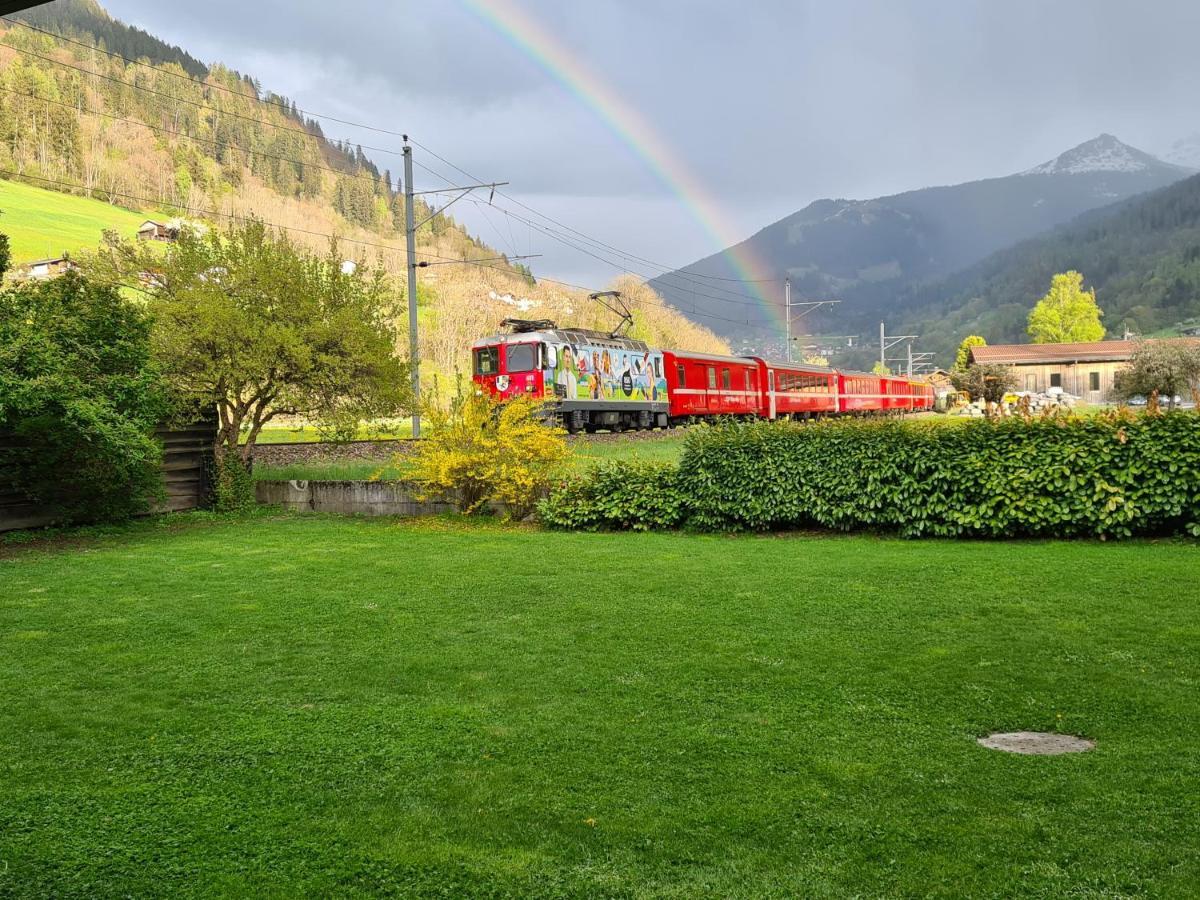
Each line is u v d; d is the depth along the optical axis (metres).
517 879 3.15
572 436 23.64
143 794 3.86
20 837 3.48
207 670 5.71
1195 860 3.11
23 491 12.21
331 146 197.88
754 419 12.48
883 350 76.75
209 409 15.48
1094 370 65.56
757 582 8.10
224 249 15.29
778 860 3.22
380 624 6.87
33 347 10.83
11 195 95.56
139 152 120.56
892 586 7.73
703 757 4.14
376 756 4.24
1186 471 9.12
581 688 5.21
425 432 14.06
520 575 8.77
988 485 9.99
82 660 5.97
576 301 78.25
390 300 16.61
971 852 3.22
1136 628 6.09
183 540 11.79
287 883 3.14
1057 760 3.99
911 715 4.63
